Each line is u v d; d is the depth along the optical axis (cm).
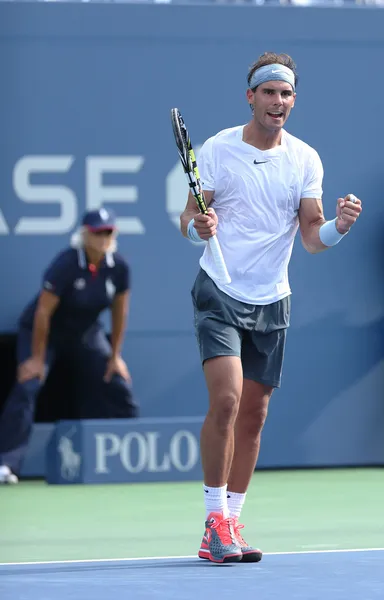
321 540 2078
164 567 1694
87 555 1909
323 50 3481
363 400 3519
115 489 3117
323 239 1716
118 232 3388
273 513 2564
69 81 3362
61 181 3359
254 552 1733
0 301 3331
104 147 3381
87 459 3194
